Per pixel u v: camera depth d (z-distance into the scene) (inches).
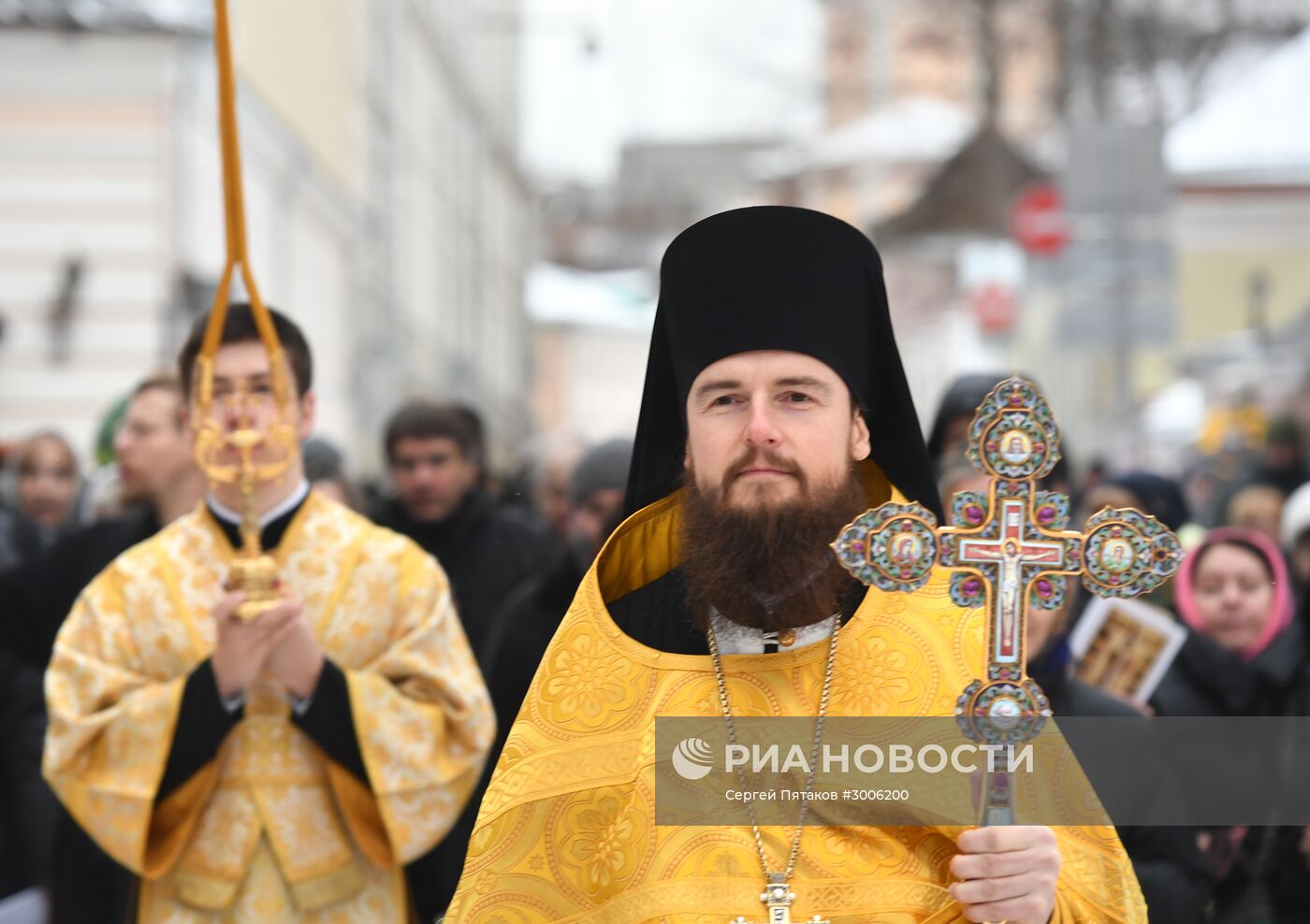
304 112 889.5
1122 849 111.3
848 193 1624.0
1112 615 186.9
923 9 1097.4
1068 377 1086.4
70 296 654.5
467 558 244.2
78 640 157.6
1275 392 969.5
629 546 117.9
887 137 1425.9
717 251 109.5
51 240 655.8
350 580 160.4
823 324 108.7
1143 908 110.4
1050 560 103.8
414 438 244.1
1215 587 203.8
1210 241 1231.5
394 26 1167.6
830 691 109.5
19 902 191.3
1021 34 1003.3
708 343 108.9
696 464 110.0
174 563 159.2
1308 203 1221.7
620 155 2213.3
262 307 153.9
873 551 103.1
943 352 1418.6
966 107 1330.0
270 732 153.9
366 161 1071.0
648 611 115.6
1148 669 185.3
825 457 108.3
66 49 652.7
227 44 142.3
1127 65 961.5
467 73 1589.6
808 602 108.7
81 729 151.3
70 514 334.3
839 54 1387.8
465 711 158.1
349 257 1024.2
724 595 108.3
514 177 1982.0
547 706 112.2
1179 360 1155.9
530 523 255.4
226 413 155.3
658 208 2048.5
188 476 202.2
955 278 1285.7
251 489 151.9
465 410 252.5
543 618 207.9
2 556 294.0
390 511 251.0
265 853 152.6
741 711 109.2
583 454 257.1
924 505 115.0
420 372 1295.5
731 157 2207.2
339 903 154.1
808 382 107.9
